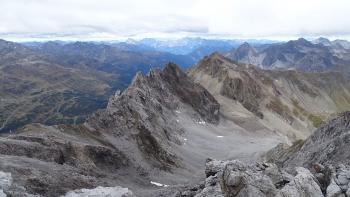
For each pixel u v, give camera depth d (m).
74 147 67.25
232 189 31.08
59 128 84.38
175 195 37.06
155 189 61.75
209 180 34.75
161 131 125.44
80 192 40.50
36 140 64.44
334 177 33.25
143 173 78.69
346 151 56.69
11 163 43.16
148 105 137.25
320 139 74.69
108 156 73.88
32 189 37.59
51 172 44.28
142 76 162.38
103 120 100.25
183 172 95.06
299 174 32.84
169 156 103.00
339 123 73.19
